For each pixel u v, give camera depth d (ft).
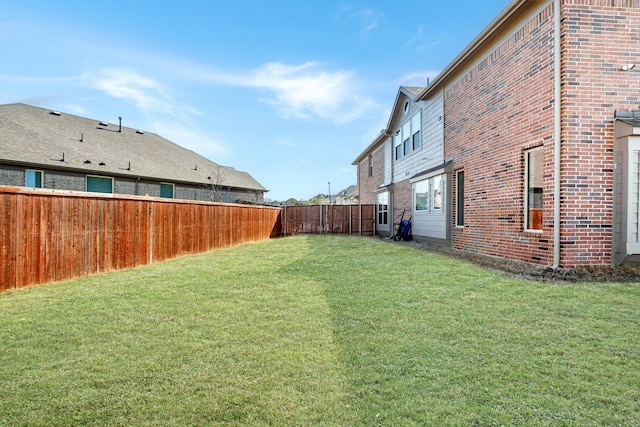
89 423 7.64
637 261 20.71
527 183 24.75
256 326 13.21
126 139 76.38
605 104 21.01
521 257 24.59
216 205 40.81
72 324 13.67
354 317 14.01
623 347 10.68
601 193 20.98
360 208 67.92
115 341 11.96
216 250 39.11
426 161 42.68
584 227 20.93
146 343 11.76
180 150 90.99
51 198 21.56
